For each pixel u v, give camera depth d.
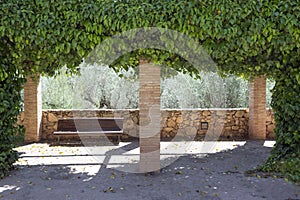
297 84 5.70
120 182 5.51
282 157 5.97
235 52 5.49
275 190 4.93
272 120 10.54
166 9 5.12
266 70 6.20
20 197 4.69
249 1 5.11
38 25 5.16
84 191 5.01
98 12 5.13
